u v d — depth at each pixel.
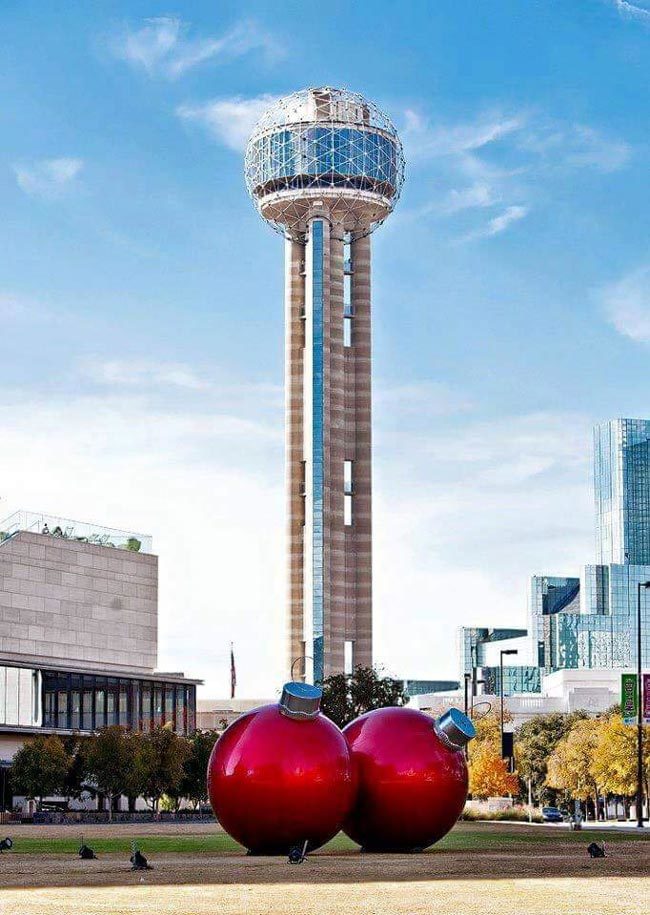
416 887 34.50
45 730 165.75
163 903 30.92
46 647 178.25
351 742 48.19
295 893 33.09
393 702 155.00
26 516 180.75
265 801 44.59
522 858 46.03
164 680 185.00
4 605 173.12
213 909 29.59
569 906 30.03
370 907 29.81
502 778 182.62
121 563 191.25
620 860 45.19
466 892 33.19
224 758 45.47
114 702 178.12
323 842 45.88
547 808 143.00
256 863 43.00
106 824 124.44
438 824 47.69
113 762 141.75
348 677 156.12
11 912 29.09
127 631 191.12
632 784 154.88
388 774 47.12
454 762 48.03
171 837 73.75
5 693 166.00
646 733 155.12
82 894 33.19
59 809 154.38
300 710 45.22
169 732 147.25
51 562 180.62
